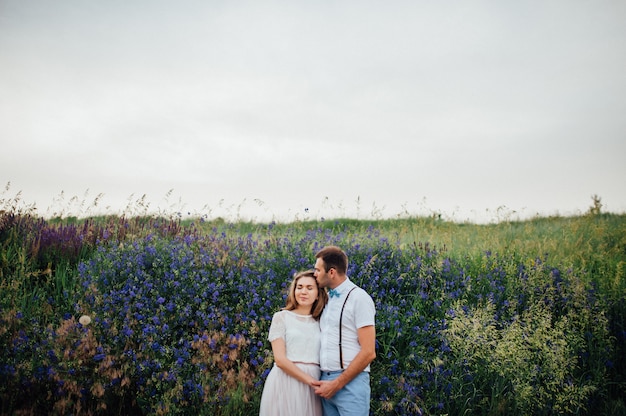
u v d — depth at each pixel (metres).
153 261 5.59
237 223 8.51
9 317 4.37
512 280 6.05
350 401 3.21
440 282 5.82
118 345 4.20
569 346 4.89
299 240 6.79
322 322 3.46
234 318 4.83
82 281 5.47
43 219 7.39
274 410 3.33
